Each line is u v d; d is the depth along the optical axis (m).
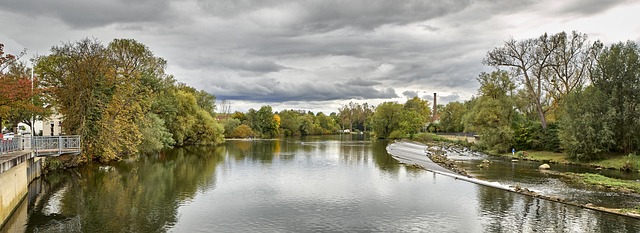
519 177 42.72
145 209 28.48
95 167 49.47
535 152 65.31
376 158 65.25
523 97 72.25
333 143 112.56
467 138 104.38
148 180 40.78
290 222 25.39
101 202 30.55
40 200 30.95
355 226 24.55
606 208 27.75
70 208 28.55
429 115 183.50
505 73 72.56
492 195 33.25
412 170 49.34
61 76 47.53
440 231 23.56
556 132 62.16
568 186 36.75
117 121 50.00
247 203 30.50
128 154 58.16
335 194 33.88
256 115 155.50
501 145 69.56
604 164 50.31
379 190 35.66
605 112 51.59
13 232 23.00
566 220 25.55
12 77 35.38
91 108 46.31
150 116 67.25
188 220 25.73
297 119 186.25
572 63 63.62
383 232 23.38
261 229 23.89
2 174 22.92
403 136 136.88
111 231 23.31
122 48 65.25
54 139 35.97
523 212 27.64
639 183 37.50
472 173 46.06
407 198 32.25
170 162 57.62
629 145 50.88
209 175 44.72
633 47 51.94
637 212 26.58
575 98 54.94
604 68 52.81
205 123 95.00
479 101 75.50
